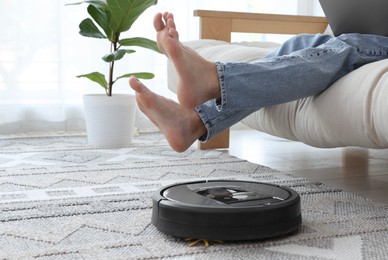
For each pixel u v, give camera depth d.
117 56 2.24
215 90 1.22
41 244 1.11
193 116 1.38
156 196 1.21
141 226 1.23
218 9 3.17
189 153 2.28
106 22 2.39
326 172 1.96
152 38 3.00
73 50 2.90
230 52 1.83
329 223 1.27
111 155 2.21
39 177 1.75
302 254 1.07
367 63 1.42
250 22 2.44
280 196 1.22
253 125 1.84
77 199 1.46
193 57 1.19
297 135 1.55
